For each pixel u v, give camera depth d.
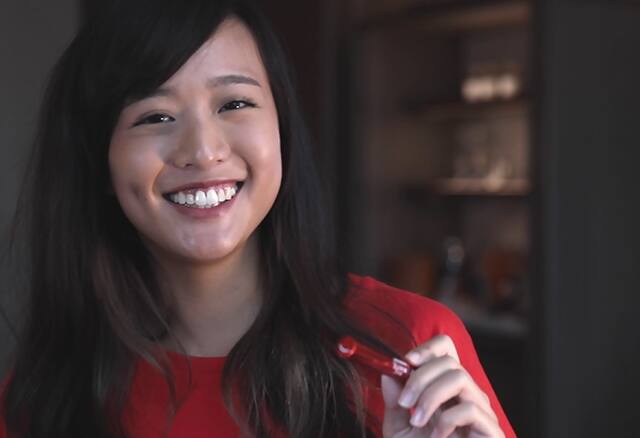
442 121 3.46
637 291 2.78
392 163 3.34
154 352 1.00
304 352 0.98
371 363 0.85
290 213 1.03
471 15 2.94
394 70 3.32
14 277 1.21
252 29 0.95
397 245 3.39
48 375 1.07
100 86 0.93
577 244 2.58
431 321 1.03
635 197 2.75
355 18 3.34
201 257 0.93
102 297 1.04
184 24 0.89
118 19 0.92
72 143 1.02
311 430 0.96
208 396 0.99
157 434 1.00
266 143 0.93
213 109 0.92
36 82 2.53
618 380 2.73
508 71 3.09
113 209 1.06
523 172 3.18
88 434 1.03
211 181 0.91
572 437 2.61
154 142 0.91
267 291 1.01
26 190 1.11
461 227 3.50
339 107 3.36
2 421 1.08
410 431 0.87
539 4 2.51
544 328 2.53
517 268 3.07
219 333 1.03
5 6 2.47
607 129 2.65
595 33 2.60
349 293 1.09
